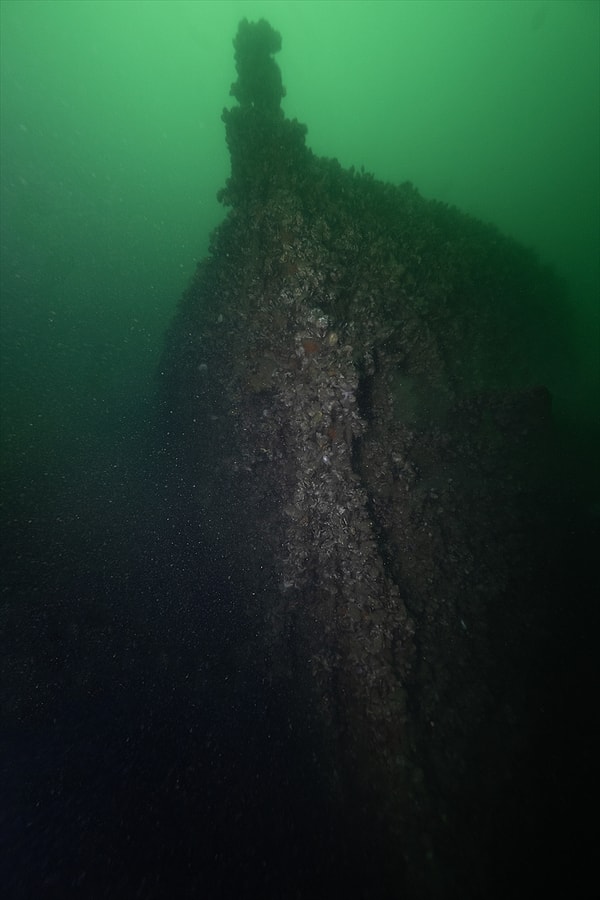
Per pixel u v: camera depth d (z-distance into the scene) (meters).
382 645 4.47
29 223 19.33
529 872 3.26
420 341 6.11
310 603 5.21
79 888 3.74
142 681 5.06
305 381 5.74
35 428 8.65
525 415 6.04
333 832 3.92
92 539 6.46
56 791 4.30
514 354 7.25
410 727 4.00
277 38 7.36
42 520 6.70
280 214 5.81
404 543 5.19
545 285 8.51
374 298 5.88
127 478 7.33
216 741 4.57
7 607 5.55
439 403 6.09
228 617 5.54
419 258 6.39
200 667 5.15
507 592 4.83
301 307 5.56
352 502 5.23
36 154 28.17
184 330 7.71
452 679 4.24
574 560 5.21
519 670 4.27
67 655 5.25
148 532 6.51
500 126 32.56
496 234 8.12
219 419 6.91
